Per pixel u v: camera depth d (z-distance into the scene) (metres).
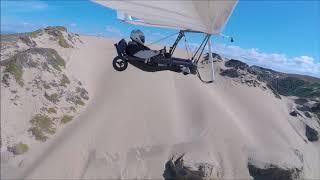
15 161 100.12
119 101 125.88
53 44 137.50
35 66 120.75
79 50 143.12
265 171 107.31
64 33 144.00
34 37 135.25
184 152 108.69
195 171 100.56
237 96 136.50
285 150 117.38
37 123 109.25
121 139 112.50
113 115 120.06
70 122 115.31
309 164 119.25
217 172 103.25
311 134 131.00
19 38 133.38
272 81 163.75
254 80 144.12
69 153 104.81
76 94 123.56
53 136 109.44
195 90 134.50
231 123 122.50
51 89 118.69
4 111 107.31
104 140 110.81
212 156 108.88
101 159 105.44
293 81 165.00
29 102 112.69
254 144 116.81
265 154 112.44
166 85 135.12
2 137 102.69
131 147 110.69
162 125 119.25
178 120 122.38
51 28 143.88
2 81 113.25
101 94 129.25
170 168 105.31
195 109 127.12
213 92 135.75
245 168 108.75
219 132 118.69
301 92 158.75
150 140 113.75
